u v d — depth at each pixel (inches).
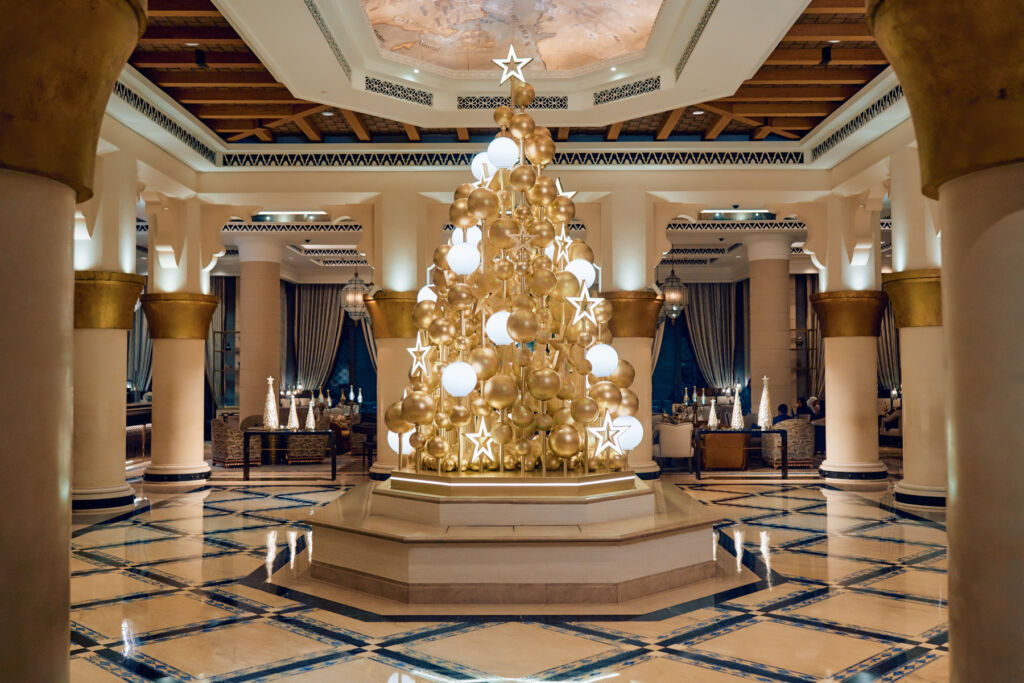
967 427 79.5
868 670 142.6
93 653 152.5
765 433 455.2
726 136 403.9
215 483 404.2
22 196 78.2
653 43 287.0
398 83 316.5
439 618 175.2
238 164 399.9
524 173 213.2
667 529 197.9
